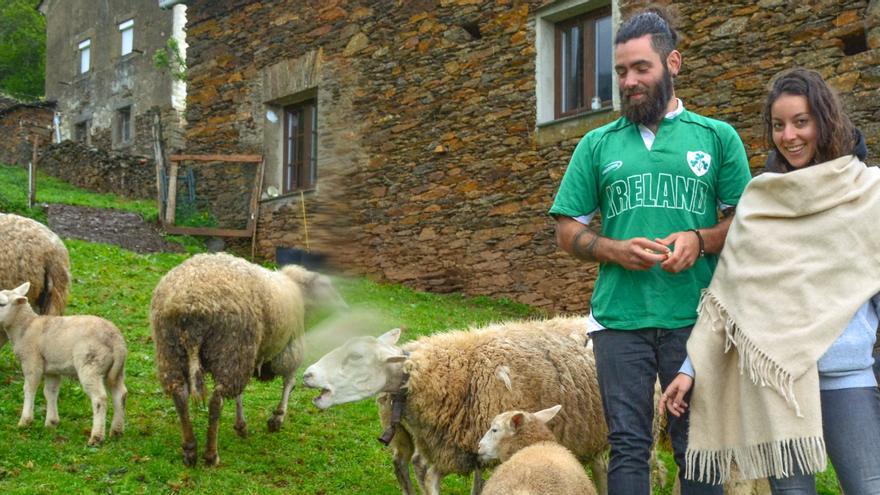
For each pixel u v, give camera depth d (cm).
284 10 1633
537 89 1295
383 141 1470
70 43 3441
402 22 1464
